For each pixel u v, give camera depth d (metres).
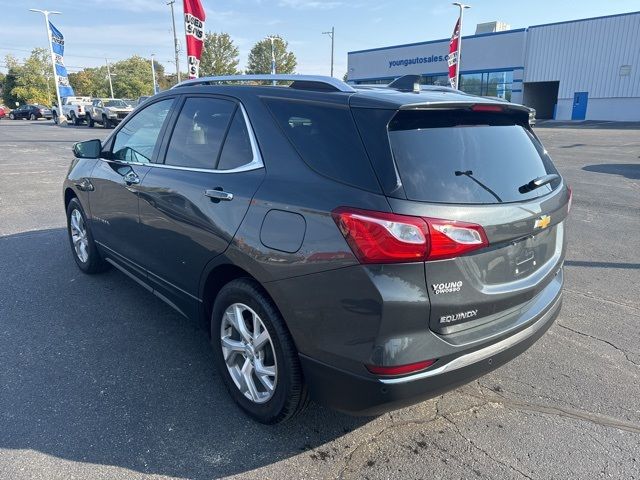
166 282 3.56
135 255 3.93
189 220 3.12
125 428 2.85
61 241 6.39
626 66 36.31
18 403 3.04
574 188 10.06
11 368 3.43
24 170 13.05
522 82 41.44
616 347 3.84
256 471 2.55
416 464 2.61
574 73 38.81
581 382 3.37
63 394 3.15
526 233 2.59
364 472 2.55
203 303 3.21
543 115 44.09
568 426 2.93
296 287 2.43
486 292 2.44
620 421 2.97
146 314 4.29
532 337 2.76
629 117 36.91
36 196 9.45
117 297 4.62
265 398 2.79
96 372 3.41
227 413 3.00
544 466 2.61
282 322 2.59
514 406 3.12
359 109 2.45
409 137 2.39
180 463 2.59
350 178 2.34
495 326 2.54
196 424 2.89
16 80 75.44
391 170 2.26
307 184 2.48
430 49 46.12
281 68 79.69
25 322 4.11
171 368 3.47
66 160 15.40
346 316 2.28
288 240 2.46
